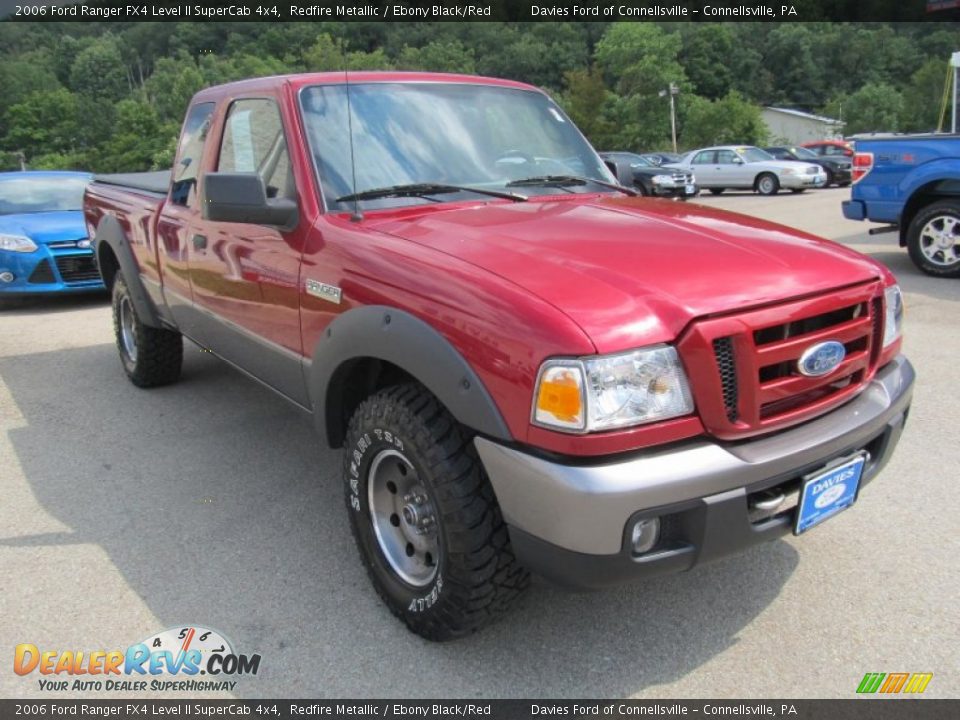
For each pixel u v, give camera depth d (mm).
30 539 3432
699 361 2152
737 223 2951
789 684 2475
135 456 4328
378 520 2795
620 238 2654
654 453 2154
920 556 3129
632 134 57656
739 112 52344
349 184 3129
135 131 73625
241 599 2965
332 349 2779
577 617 2824
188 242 4043
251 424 4762
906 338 5984
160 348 5230
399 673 2557
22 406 5219
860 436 2502
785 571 3070
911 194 8125
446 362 2318
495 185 3410
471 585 2404
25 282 8195
